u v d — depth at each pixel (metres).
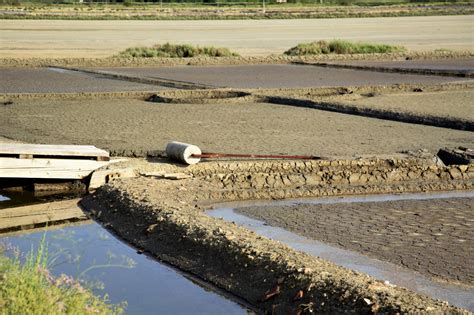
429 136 21.34
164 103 27.64
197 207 14.19
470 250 11.75
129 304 9.66
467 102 27.84
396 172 16.52
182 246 11.49
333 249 11.73
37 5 129.75
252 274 10.18
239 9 111.06
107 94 29.03
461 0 149.50
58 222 13.59
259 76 37.94
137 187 14.77
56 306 7.76
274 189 15.42
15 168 15.38
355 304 8.91
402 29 75.69
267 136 20.95
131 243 12.23
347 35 68.19
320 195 15.30
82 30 67.31
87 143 19.58
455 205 14.59
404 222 13.30
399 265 11.02
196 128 22.17
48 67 41.00
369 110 25.28
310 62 46.28
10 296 7.58
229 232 11.52
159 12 97.88
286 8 118.19
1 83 33.09
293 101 27.62
